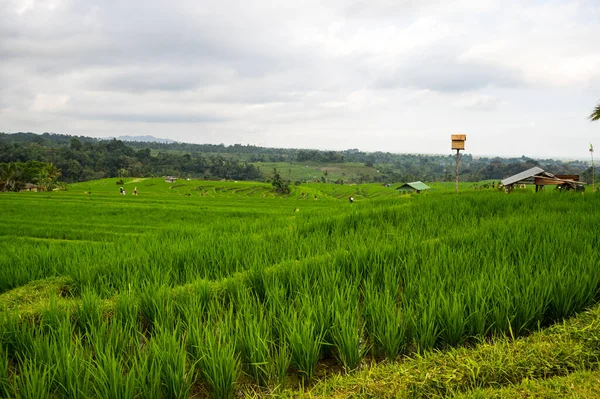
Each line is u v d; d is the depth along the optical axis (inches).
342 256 296.5
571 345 167.5
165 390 162.1
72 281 341.4
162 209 1738.4
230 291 254.5
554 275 219.1
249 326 185.0
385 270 264.5
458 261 266.7
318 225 494.6
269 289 246.4
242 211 1706.4
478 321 188.2
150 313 233.0
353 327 182.4
